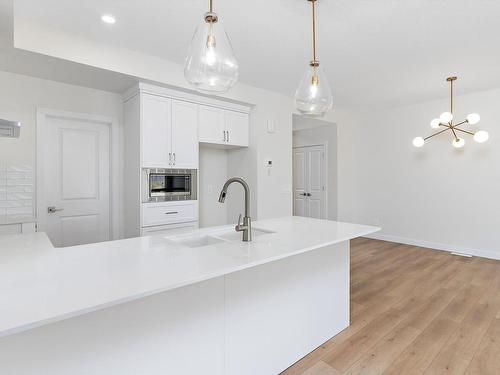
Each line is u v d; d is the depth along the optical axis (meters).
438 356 2.01
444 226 4.72
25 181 3.04
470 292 3.08
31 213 3.09
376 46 2.85
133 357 1.28
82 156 3.46
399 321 2.49
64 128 3.34
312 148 6.02
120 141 3.64
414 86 4.07
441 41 2.75
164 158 3.38
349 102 4.92
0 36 2.19
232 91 3.83
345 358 2.01
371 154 5.61
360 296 3.00
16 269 1.24
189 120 3.60
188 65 1.56
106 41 2.78
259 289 1.76
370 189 5.63
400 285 3.29
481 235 4.36
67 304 0.91
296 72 3.55
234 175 4.53
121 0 2.14
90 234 3.52
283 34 2.62
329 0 2.11
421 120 4.94
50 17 2.37
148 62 3.08
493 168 4.23
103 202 3.61
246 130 4.22
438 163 4.76
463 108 4.48
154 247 1.61
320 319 2.16
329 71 3.50
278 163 4.43
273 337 1.84
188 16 2.35
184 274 1.17
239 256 1.43
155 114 3.30
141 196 3.24
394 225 5.32
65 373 1.12
